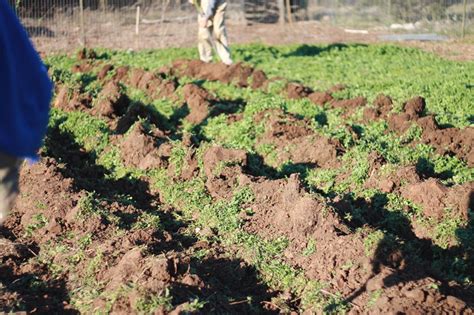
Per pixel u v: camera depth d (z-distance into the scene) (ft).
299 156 35.22
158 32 89.20
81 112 43.24
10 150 12.33
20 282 23.36
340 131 36.78
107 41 82.28
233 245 26.11
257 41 84.89
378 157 32.45
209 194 31.17
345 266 23.13
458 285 22.26
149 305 20.21
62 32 86.02
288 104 45.39
